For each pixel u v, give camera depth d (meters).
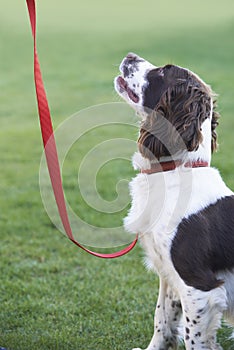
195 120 5.61
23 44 25.30
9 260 8.62
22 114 16.94
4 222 9.98
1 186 11.67
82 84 19.81
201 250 5.49
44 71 21.59
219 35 25.75
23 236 9.48
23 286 7.80
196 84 5.76
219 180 5.78
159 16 29.41
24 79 20.80
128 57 6.12
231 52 23.38
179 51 23.62
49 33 26.94
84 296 7.54
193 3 31.48
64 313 7.13
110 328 6.82
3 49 24.55
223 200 5.67
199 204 5.57
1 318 7.01
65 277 8.10
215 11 30.00
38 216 10.23
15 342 6.46
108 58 23.12
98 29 27.48
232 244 5.56
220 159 12.72
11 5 30.92
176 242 5.54
